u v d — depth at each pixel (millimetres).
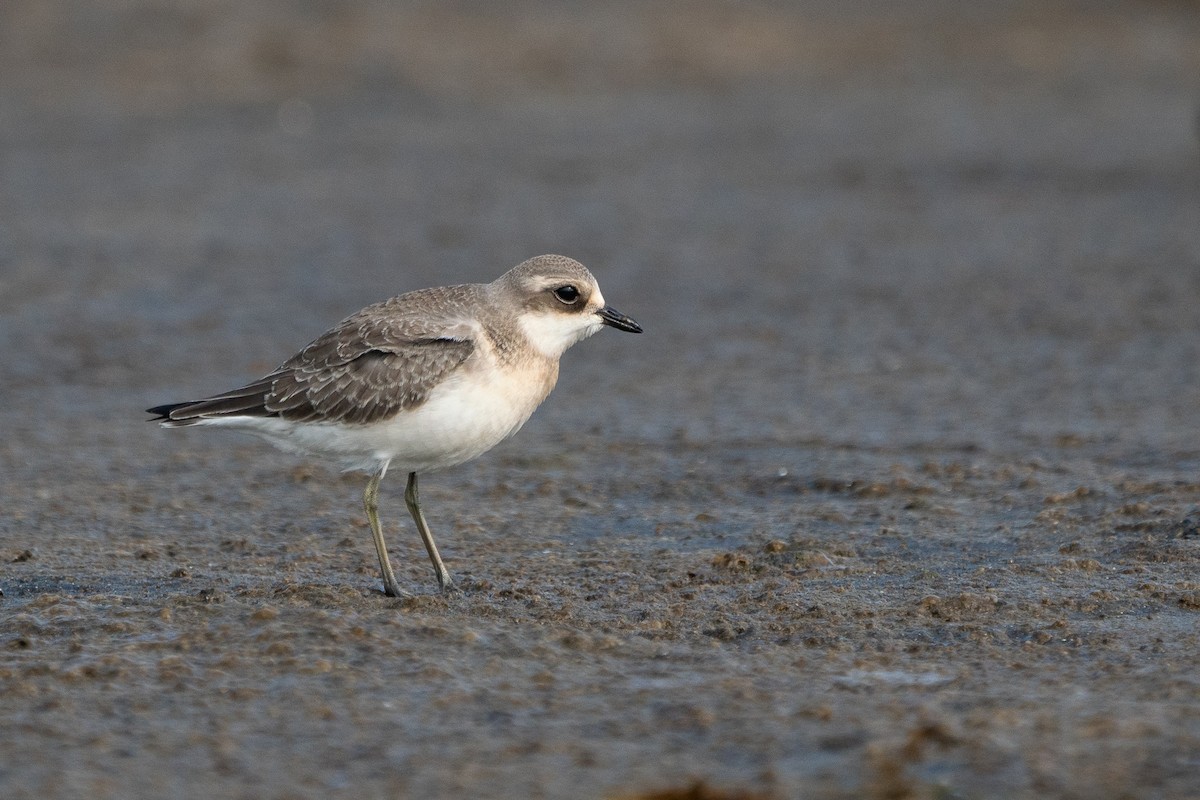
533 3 42688
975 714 7898
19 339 18859
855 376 17297
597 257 23469
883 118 34438
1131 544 11133
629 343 19109
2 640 9211
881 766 7312
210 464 14203
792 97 36656
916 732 7598
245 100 34688
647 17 42250
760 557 11180
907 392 16531
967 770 7258
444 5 41750
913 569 10820
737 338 19203
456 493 13234
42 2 39469
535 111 34844
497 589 10523
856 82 38281
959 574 10656
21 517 12477
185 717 8039
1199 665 8711
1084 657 8938
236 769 7445
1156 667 8688
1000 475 13242
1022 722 7789
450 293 10445
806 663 8898
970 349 18312
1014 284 21453
